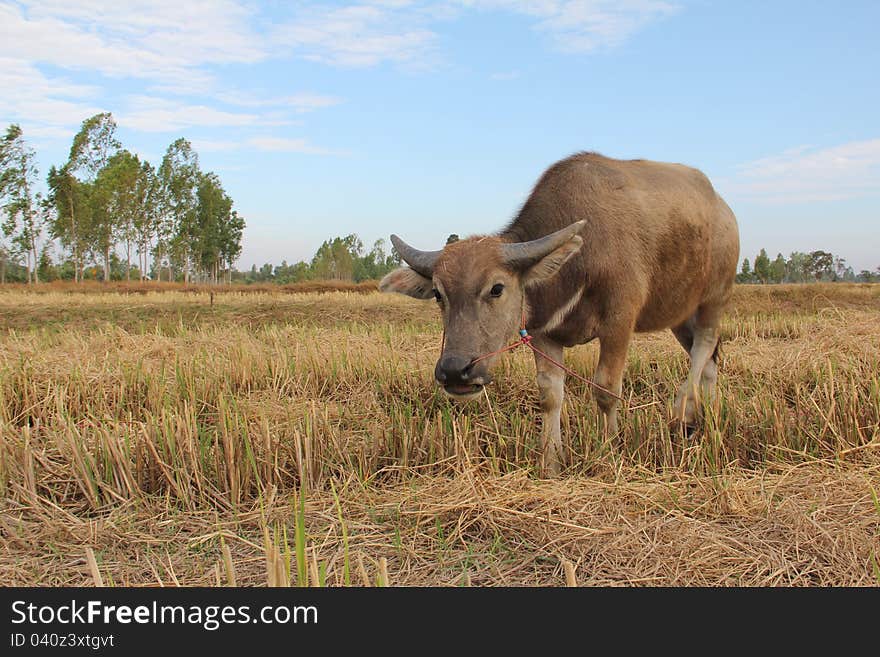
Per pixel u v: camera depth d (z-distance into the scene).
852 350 6.10
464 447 4.23
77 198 49.34
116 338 8.34
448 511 3.41
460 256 3.81
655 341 8.27
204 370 6.13
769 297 18.33
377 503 3.64
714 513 3.38
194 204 58.22
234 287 36.31
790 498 3.48
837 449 4.26
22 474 3.96
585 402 5.43
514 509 3.35
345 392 6.05
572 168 4.68
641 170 5.03
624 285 4.47
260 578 2.91
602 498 3.51
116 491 3.88
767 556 2.97
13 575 2.97
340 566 2.98
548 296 4.20
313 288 34.00
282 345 7.88
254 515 3.55
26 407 5.39
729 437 4.62
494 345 3.80
